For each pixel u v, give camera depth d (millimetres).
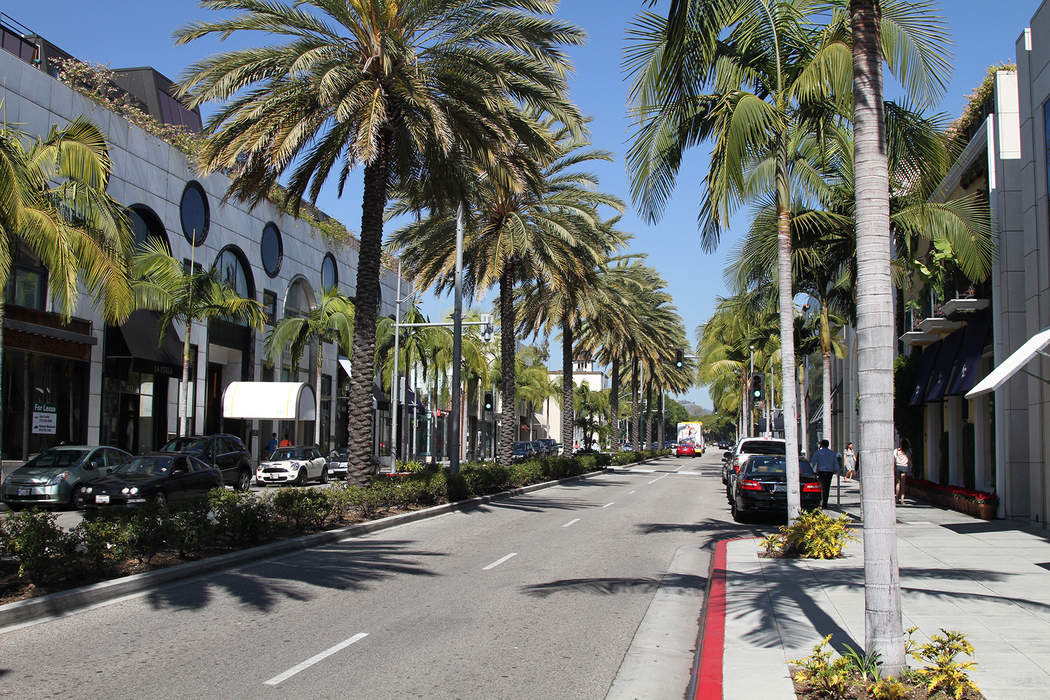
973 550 14469
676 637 8648
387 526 17734
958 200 18984
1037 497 18344
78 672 6867
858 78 6699
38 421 26422
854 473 39125
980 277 19344
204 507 13180
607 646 8148
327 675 6887
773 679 6516
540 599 10367
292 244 44344
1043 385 17859
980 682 6281
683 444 92250
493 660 7508
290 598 10102
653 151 12867
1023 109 18500
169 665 7121
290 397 36125
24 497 20578
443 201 22016
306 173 20516
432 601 10094
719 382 77375
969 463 23703
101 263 15539
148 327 31578
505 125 19203
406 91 18031
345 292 51719
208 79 18359
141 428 32406
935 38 11258
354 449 19094
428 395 63219
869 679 6051
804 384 40656
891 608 6156
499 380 65938
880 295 6387
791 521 14906
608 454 52406
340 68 17656
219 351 39094
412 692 6492
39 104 25797
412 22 18719
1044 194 17516
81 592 9469
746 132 11016
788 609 9273
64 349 27156
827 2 14297
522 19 18734
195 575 11492
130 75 40875
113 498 19406
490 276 26703
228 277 38094
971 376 21031
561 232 27188
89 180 16312
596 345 50219
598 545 15695
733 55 14812
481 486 25156
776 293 24891
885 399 6309
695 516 21906
